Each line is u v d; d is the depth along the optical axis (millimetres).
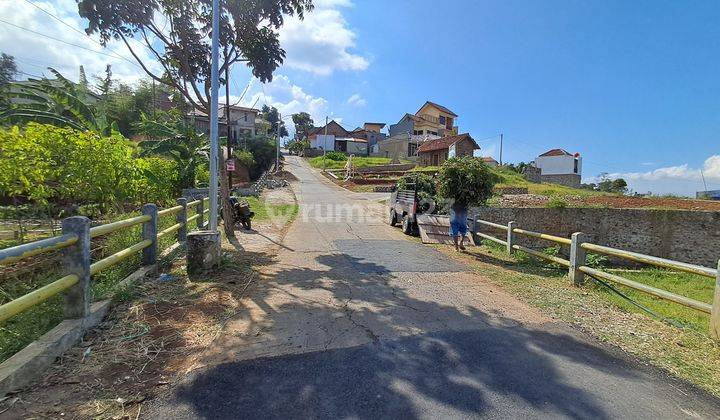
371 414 2672
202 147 17719
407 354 3561
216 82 6844
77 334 3559
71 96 14602
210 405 2723
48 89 15102
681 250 16891
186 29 8469
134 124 22828
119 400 2734
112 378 3018
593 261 11711
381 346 3709
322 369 3248
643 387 3164
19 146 7254
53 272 5637
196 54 8891
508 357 3578
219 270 6098
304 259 7426
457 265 7512
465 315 4641
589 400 2941
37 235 7480
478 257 8500
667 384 3227
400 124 65938
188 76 8656
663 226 16797
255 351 3525
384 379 3123
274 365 3291
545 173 49375
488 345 3814
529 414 2734
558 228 16047
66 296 3693
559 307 5070
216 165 6781
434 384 3074
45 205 8148
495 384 3105
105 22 7562
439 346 3750
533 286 6121
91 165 8523
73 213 8914
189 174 16453
